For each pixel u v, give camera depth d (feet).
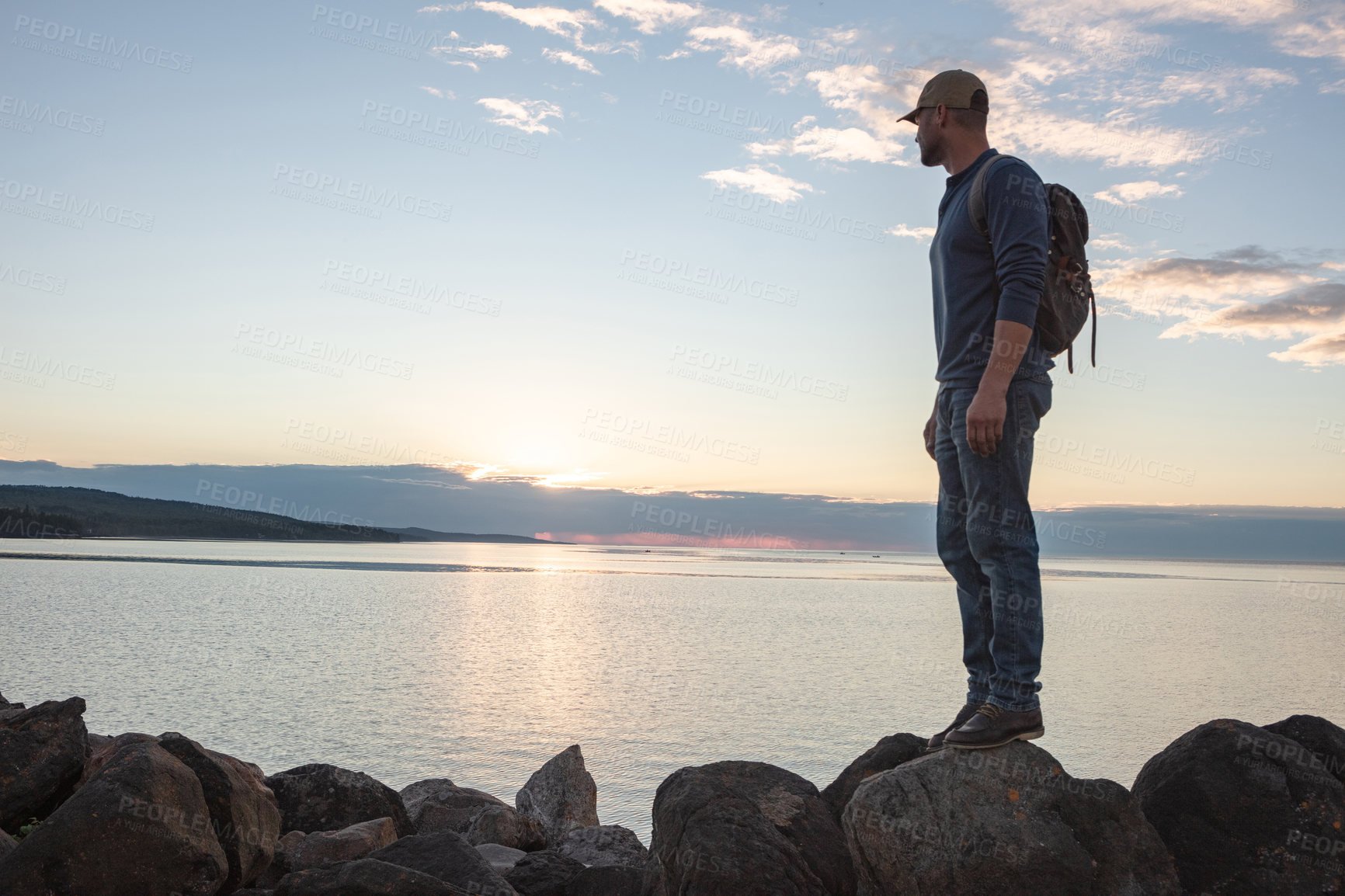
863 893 14.01
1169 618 647.15
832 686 277.64
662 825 14.79
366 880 14.33
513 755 161.79
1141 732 192.03
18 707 21.67
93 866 13.87
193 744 16.79
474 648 371.76
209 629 392.68
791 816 14.69
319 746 167.73
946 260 13.84
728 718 211.61
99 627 373.20
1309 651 422.41
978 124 14.02
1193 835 13.97
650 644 402.93
